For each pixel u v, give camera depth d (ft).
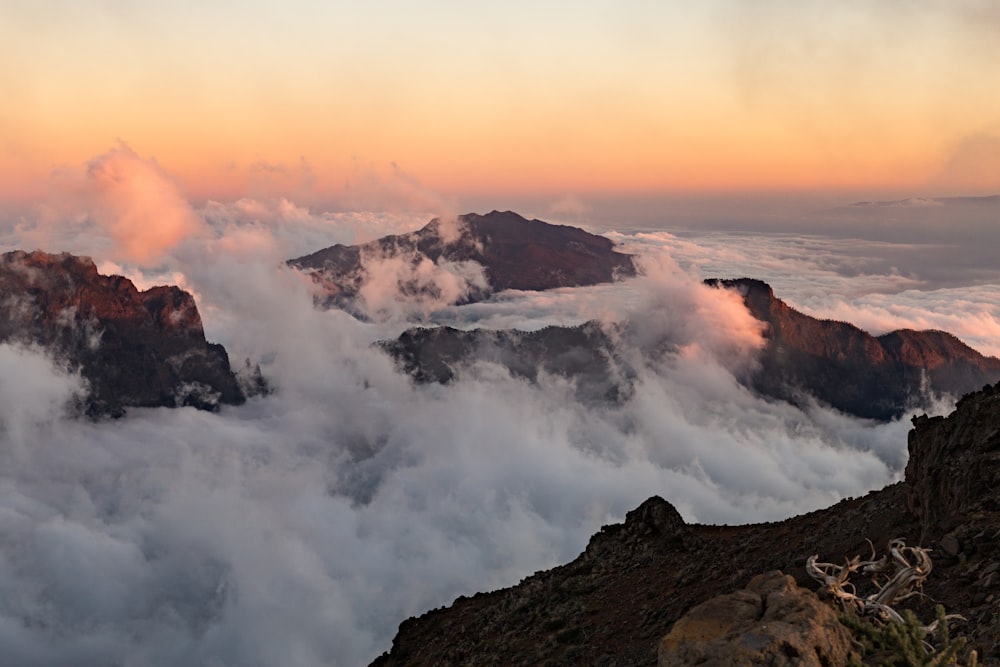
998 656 33.63
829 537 68.85
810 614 29.09
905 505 64.64
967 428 59.11
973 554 47.11
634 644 70.49
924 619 43.24
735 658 27.14
